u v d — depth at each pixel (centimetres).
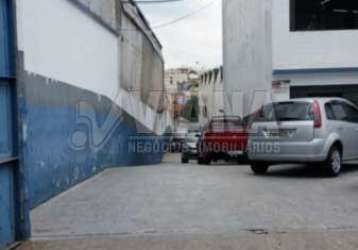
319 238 605
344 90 1919
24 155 599
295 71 1908
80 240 612
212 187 1013
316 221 692
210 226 675
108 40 1609
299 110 1158
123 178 1227
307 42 1908
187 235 627
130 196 923
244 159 1733
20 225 598
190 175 1261
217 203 831
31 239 616
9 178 580
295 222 688
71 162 1104
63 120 1048
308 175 1206
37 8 898
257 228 657
